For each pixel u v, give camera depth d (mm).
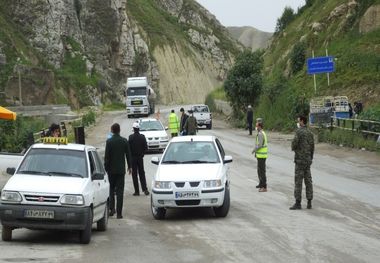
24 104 69688
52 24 99125
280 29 87000
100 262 9719
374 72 47000
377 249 10773
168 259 9984
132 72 127438
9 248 10859
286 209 15375
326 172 23328
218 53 192875
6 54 75500
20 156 18891
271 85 55750
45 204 11094
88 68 102625
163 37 154875
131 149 18312
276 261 9812
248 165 25812
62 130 30047
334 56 52719
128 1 156250
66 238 12094
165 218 14516
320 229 12688
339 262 9766
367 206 15828
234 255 10266
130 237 12117
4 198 11195
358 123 34062
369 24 53562
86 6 116250
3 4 96188
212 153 15258
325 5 66062
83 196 11258
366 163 25969
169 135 40906
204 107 51969
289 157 28953
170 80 146500
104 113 78938
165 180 13992
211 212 15188
